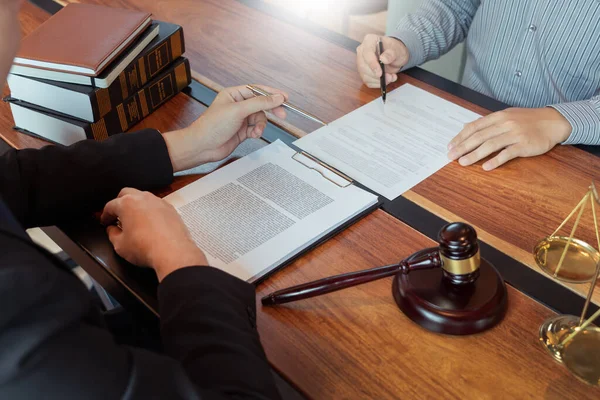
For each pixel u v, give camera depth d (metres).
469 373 0.80
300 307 0.90
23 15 1.69
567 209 1.07
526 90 1.65
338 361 0.82
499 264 0.96
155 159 1.11
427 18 1.65
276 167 1.15
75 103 1.19
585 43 1.51
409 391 0.78
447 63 2.28
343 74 1.45
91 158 1.07
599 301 0.89
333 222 1.02
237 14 1.70
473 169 1.16
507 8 1.59
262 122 1.22
